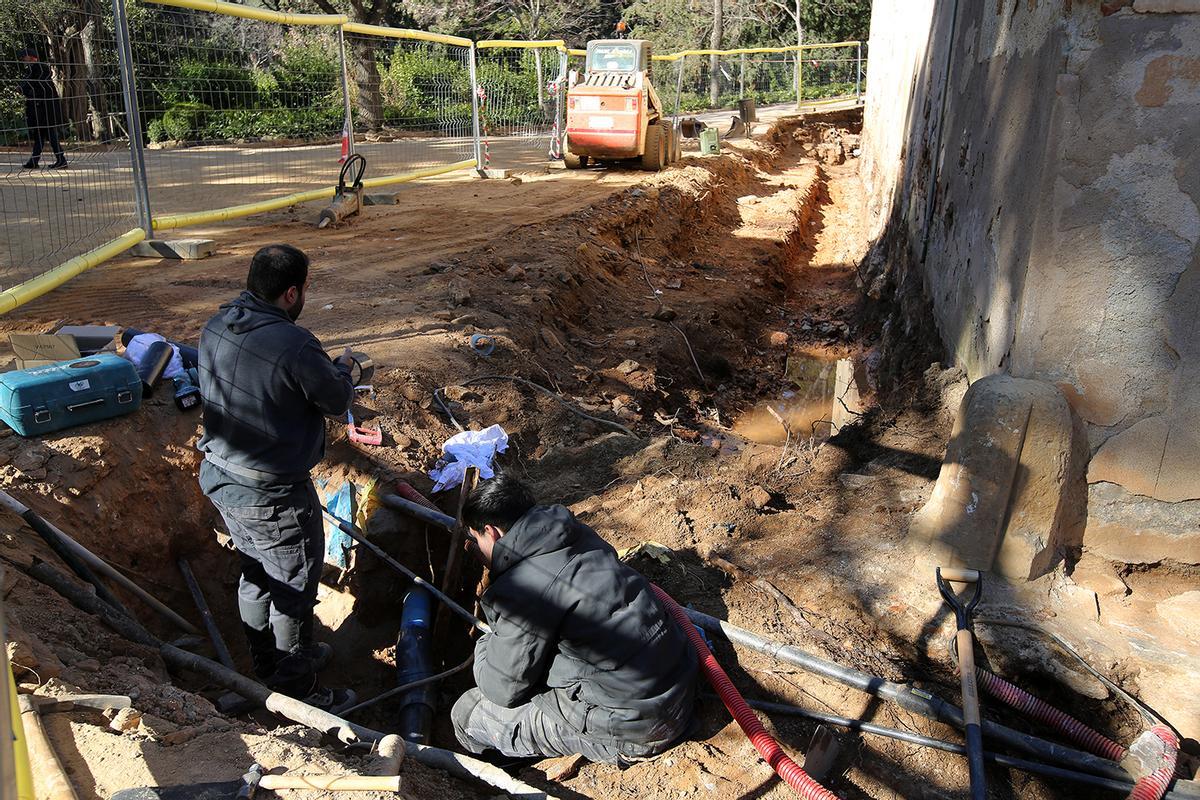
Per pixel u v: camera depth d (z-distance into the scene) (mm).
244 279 7984
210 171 15266
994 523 4273
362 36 20750
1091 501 4363
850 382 9750
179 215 10016
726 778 3549
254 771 2830
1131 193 3961
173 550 4953
